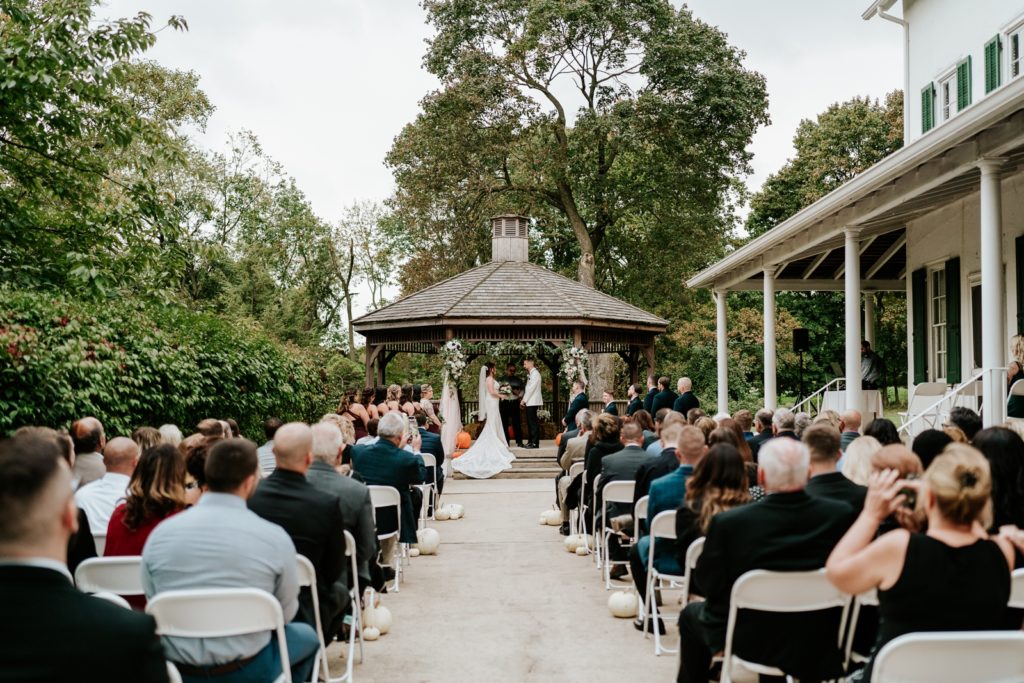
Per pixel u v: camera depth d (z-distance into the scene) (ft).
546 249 116.78
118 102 38.96
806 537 12.39
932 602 9.21
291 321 98.12
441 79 99.30
